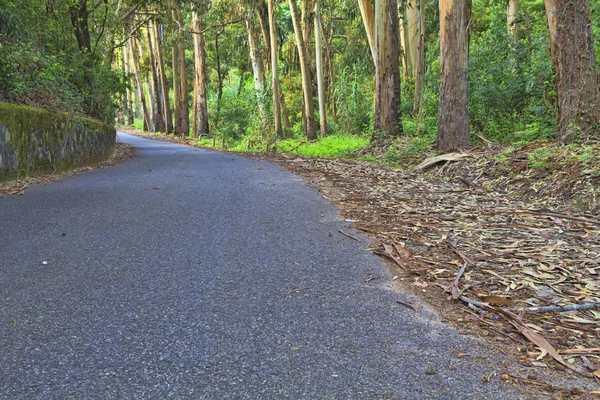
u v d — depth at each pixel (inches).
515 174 311.3
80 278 133.3
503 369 87.1
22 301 116.7
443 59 455.5
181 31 1213.1
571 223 199.6
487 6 844.0
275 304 116.5
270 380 82.4
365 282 133.6
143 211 227.8
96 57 760.3
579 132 338.6
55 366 86.5
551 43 361.1
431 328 104.3
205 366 86.9
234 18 1153.4
